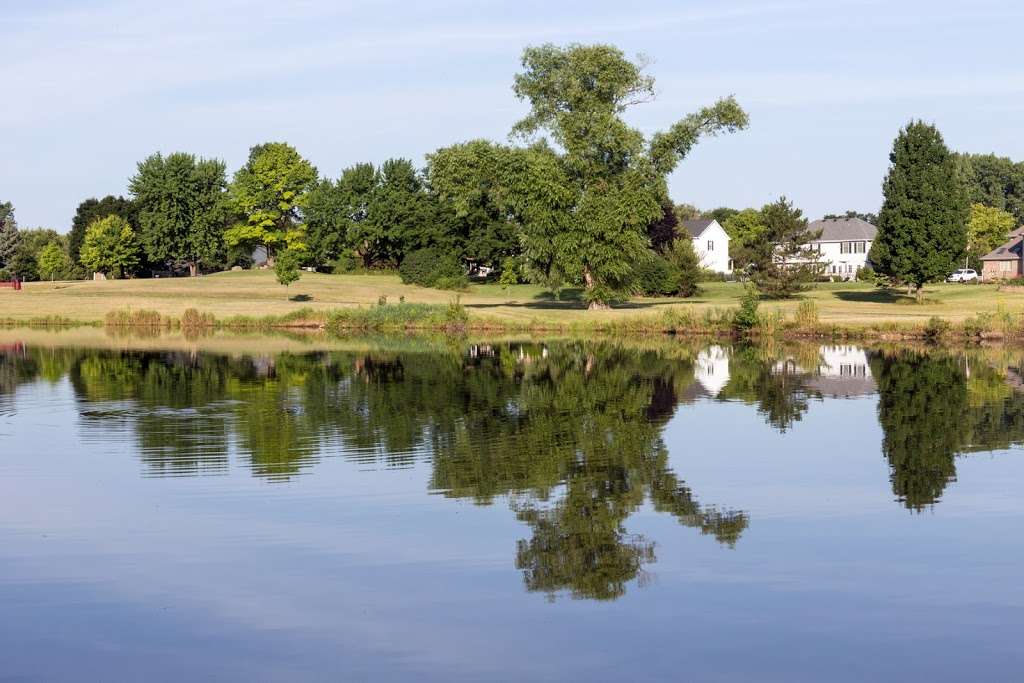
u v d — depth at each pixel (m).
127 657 15.00
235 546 19.94
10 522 21.64
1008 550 19.62
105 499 23.42
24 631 15.91
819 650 15.18
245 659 14.92
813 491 24.31
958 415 35.94
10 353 60.94
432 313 82.19
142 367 52.34
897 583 17.86
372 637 15.70
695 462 27.61
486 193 81.25
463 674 14.45
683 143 79.00
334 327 83.50
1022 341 68.25
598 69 78.62
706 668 14.62
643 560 19.14
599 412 36.50
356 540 20.34
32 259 150.00
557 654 15.08
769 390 42.78
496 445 29.89
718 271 161.38
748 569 18.61
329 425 33.34
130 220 149.00
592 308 86.50
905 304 94.06
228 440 30.61
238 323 87.25
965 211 93.44
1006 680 14.20
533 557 19.30
